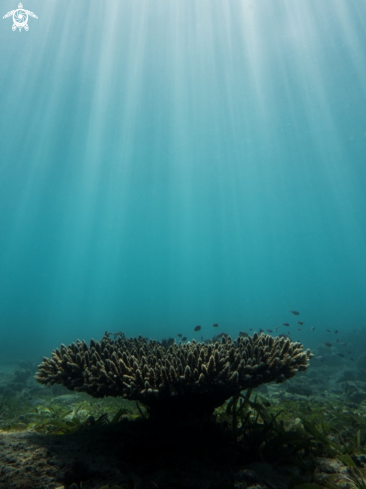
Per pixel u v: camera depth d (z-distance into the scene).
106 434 3.23
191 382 2.85
